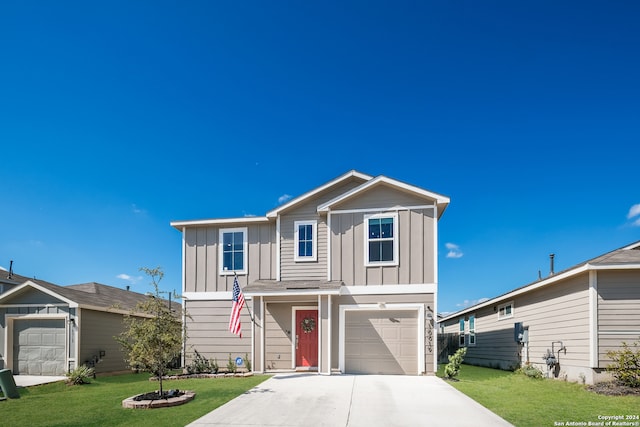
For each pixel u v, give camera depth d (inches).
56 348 542.0
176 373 537.0
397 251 496.1
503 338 656.4
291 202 547.2
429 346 472.7
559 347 474.0
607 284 409.1
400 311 489.7
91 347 555.2
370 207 512.4
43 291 543.8
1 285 864.9
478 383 422.0
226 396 341.1
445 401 320.2
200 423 258.7
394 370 479.2
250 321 536.1
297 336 530.0
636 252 453.7
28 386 434.6
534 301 545.3
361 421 261.3
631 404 312.0
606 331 403.5
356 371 484.7
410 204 504.1
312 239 544.1
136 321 347.6
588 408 297.3
